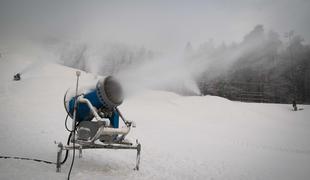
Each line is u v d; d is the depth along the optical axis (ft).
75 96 20.29
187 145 43.34
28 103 81.51
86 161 23.59
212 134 61.72
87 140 19.66
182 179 21.85
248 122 87.30
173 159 30.40
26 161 20.86
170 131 59.47
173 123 74.54
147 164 25.95
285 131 74.95
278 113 105.09
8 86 111.65
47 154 24.80
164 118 82.48
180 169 25.71
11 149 25.31
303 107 119.75
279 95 248.52
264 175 27.07
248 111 103.50
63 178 17.02
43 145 29.04
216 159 33.71
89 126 19.74
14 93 98.63
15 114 58.13
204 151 39.29
